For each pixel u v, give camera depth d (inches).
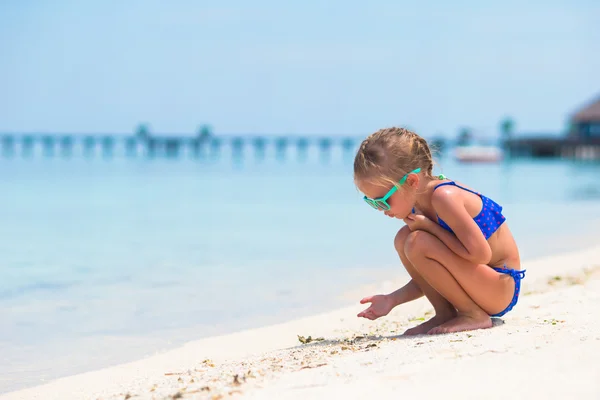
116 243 343.0
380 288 219.1
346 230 394.9
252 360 122.5
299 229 402.6
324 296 207.6
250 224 434.6
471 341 111.6
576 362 89.1
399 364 98.1
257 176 1315.2
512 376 85.5
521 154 2546.8
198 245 332.2
